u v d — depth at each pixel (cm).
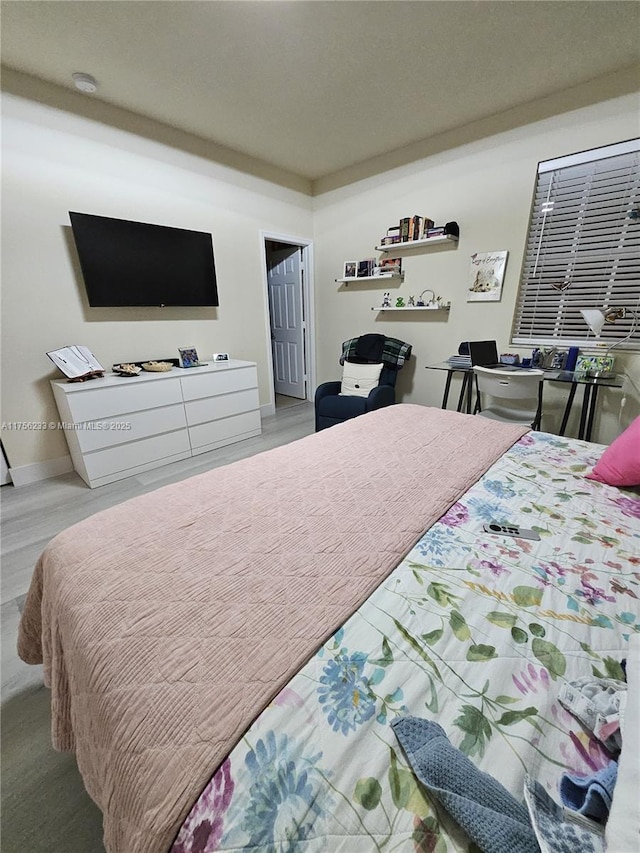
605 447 155
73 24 187
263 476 127
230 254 359
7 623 150
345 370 353
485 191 297
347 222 398
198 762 49
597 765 50
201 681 59
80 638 69
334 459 141
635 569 85
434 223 331
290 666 61
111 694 59
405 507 109
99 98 256
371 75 231
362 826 43
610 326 266
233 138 318
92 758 66
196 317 346
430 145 318
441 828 43
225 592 76
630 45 206
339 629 69
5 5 174
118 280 281
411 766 48
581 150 251
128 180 282
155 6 176
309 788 46
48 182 246
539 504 112
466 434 167
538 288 291
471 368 278
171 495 115
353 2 175
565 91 248
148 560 85
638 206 240
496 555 90
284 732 52
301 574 82
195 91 248
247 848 42
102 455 260
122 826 51
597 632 69
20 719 115
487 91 250
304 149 339
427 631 69
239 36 197
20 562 187
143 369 296
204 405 314
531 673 62
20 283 245
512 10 182
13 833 89
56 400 266
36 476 270
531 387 240
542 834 41
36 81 232
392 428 175
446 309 342
